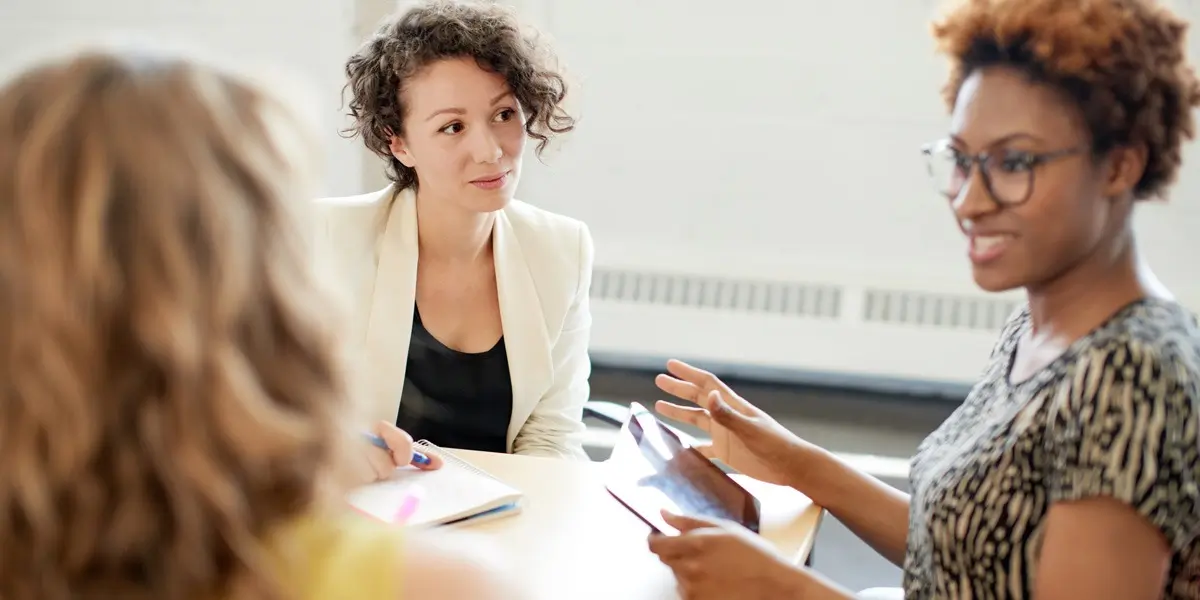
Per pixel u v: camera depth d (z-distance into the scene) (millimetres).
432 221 1803
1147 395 918
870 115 3174
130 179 543
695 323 3355
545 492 1439
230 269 548
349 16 3125
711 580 1126
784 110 3209
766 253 3322
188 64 600
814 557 2592
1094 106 958
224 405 545
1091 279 1021
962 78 1065
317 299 603
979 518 1021
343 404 617
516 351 1817
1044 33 963
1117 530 915
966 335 3244
